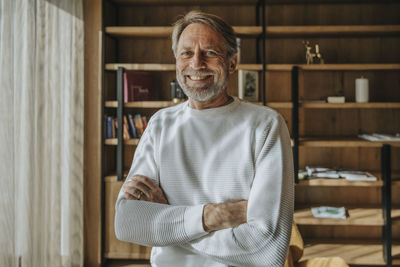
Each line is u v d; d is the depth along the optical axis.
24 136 2.05
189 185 1.02
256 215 0.91
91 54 2.86
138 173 1.08
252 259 0.90
